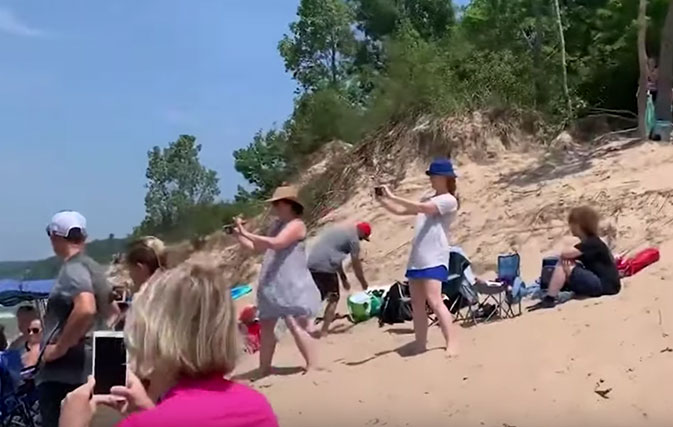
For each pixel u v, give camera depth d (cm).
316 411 768
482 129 1889
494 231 1527
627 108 1975
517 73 2009
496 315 1010
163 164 3788
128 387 313
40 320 928
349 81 3875
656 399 702
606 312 888
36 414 812
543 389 746
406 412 745
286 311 895
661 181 1448
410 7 4081
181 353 277
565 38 2131
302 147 2641
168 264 623
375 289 1215
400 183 1922
